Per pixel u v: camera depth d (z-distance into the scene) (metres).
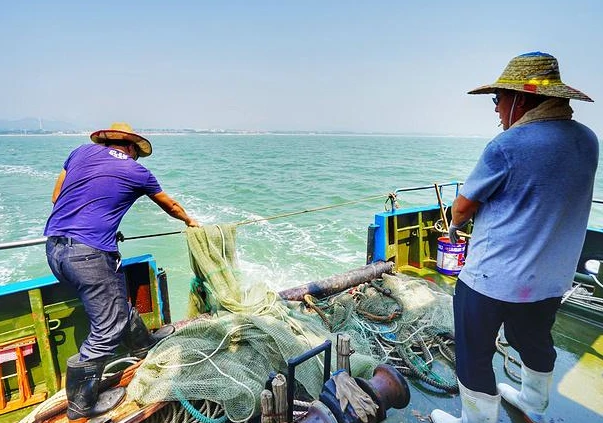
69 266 2.34
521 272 1.81
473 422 2.16
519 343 2.21
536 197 1.72
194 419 2.45
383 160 43.94
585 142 1.73
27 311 2.94
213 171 29.89
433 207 5.24
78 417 2.40
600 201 4.28
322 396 1.96
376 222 4.77
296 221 12.84
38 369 3.07
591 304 3.88
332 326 3.51
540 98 1.78
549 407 2.65
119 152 2.60
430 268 5.24
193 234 3.25
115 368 3.06
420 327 3.43
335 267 8.45
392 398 2.04
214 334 2.88
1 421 2.76
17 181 22.95
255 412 2.42
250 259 8.88
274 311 3.18
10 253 9.71
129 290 3.35
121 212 2.54
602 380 2.94
